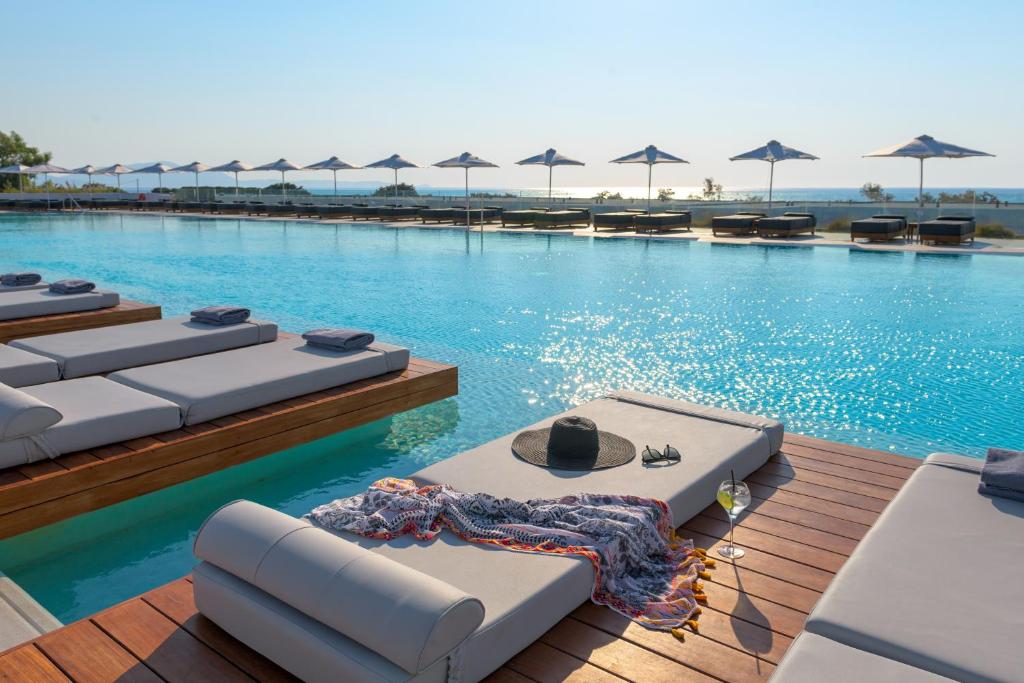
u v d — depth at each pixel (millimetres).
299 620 2281
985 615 2301
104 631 2629
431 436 5516
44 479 3764
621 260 14953
